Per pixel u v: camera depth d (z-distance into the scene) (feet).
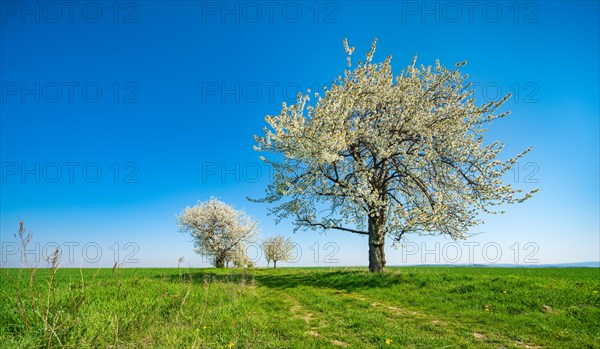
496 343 26.30
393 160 67.36
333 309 37.24
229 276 68.80
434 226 62.03
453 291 44.37
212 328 26.96
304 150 60.34
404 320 32.86
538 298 37.29
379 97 68.33
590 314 31.60
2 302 26.53
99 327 22.27
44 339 19.31
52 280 21.18
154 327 25.20
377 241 65.82
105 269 87.56
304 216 70.44
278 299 42.78
